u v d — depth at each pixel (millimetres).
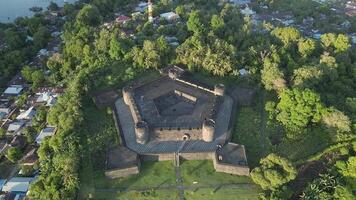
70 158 168375
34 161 190500
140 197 161500
